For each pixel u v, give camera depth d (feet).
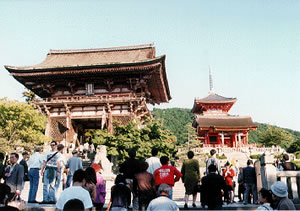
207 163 33.78
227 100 198.59
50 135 112.47
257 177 38.81
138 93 113.50
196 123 188.03
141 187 25.09
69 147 108.37
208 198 25.85
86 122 124.57
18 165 30.99
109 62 115.44
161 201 19.88
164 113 358.02
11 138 94.58
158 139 84.79
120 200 22.71
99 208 27.07
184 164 32.89
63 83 120.37
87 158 100.22
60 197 18.30
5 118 94.43
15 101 98.73
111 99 107.45
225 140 185.26
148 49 138.72
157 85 130.21
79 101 109.81
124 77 115.55
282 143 185.78
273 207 23.27
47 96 132.46
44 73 112.27
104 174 42.19
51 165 33.68
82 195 18.37
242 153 144.46
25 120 95.14
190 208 31.65
